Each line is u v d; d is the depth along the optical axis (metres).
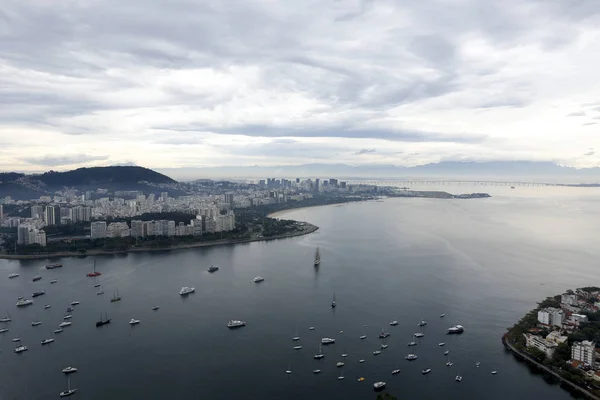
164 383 183.12
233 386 180.38
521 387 178.50
